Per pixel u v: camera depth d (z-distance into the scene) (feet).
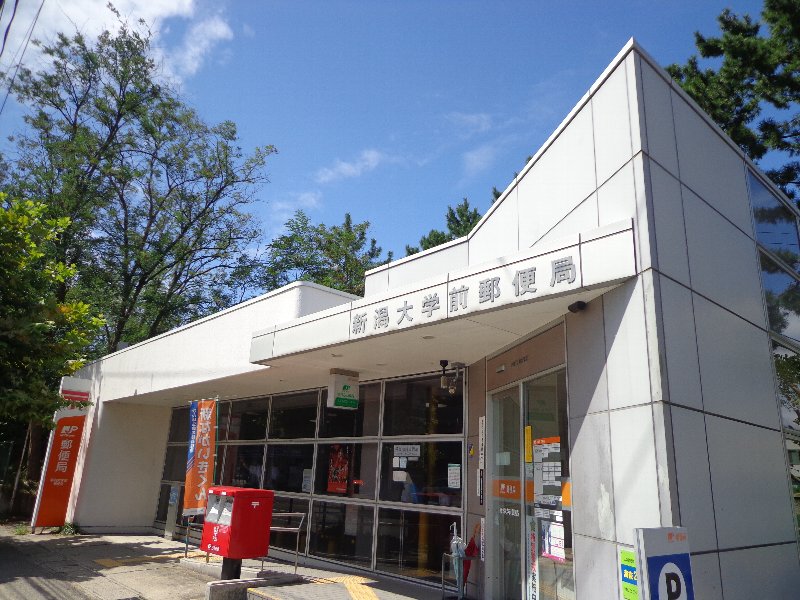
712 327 19.20
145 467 53.31
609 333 18.10
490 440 27.12
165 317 87.81
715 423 17.88
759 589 17.78
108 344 84.23
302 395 40.88
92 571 32.76
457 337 24.62
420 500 30.73
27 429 69.10
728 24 53.62
